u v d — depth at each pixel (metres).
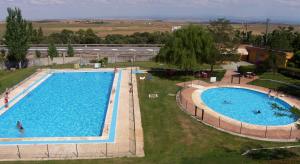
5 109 37.72
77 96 45.47
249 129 31.34
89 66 63.44
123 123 32.25
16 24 61.16
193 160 23.39
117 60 72.50
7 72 58.81
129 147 26.78
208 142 27.69
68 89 49.19
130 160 24.27
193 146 26.83
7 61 65.00
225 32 53.75
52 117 36.53
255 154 24.92
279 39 56.84
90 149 26.38
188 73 56.16
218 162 22.67
